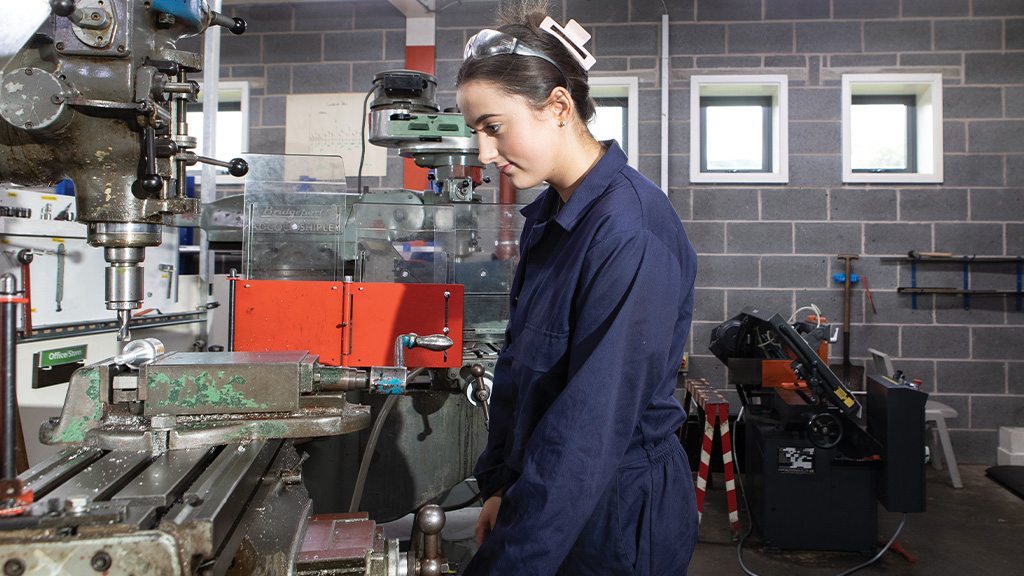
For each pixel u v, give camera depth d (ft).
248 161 6.57
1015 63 12.82
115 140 3.54
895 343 13.05
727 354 10.50
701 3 13.17
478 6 13.50
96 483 2.39
